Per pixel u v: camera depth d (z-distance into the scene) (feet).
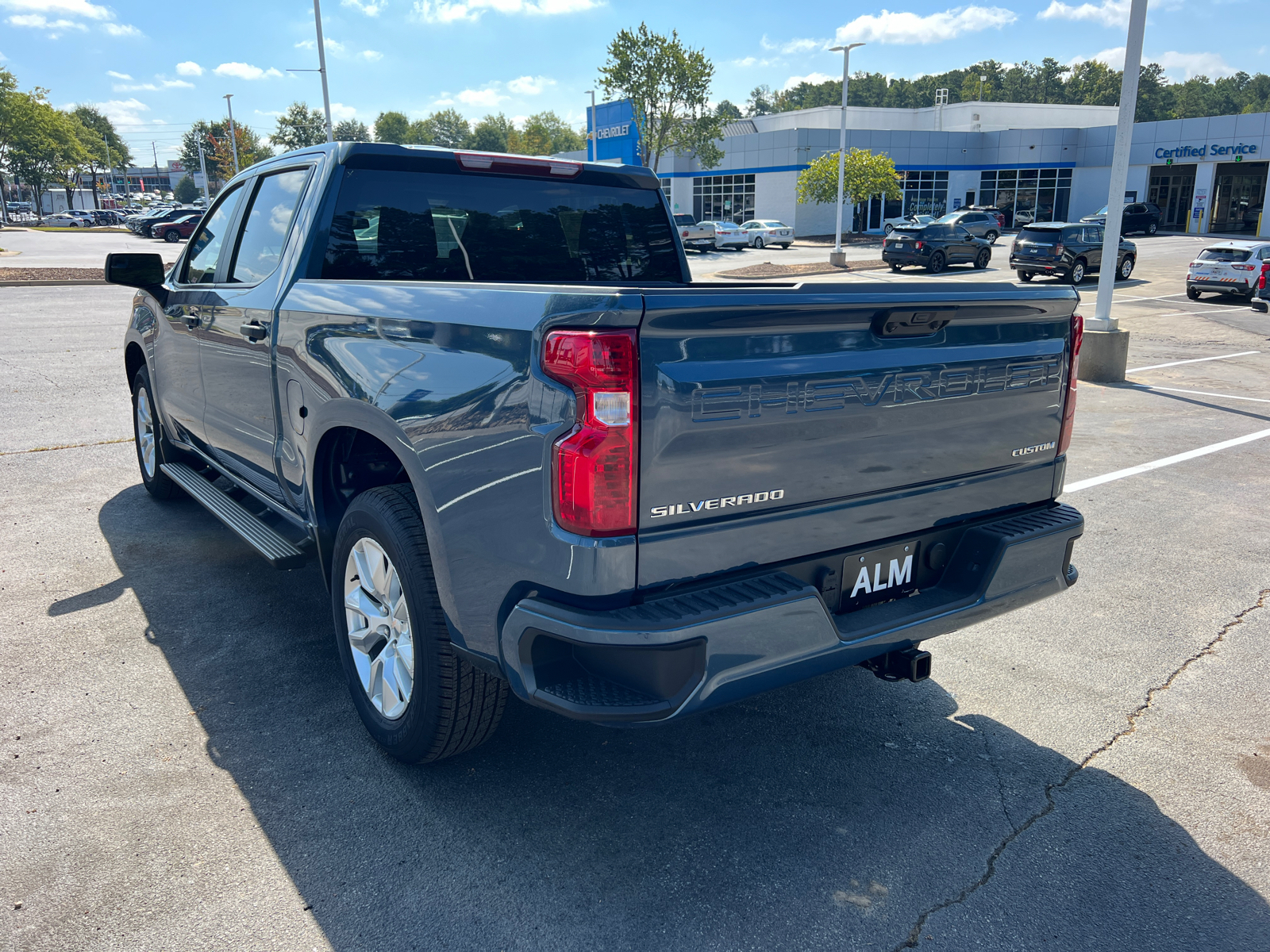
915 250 95.61
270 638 12.90
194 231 15.17
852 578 8.57
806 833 8.89
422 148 11.68
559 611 7.11
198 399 14.30
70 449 23.52
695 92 145.18
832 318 7.70
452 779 9.66
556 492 6.95
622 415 6.77
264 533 12.16
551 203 12.96
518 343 7.25
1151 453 25.23
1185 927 7.71
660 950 7.34
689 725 10.99
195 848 8.43
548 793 9.44
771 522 7.75
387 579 9.55
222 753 10.03
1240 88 582.76
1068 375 10.02
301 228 11.31
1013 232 179.11
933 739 10.77
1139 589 15.58
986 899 8.02
